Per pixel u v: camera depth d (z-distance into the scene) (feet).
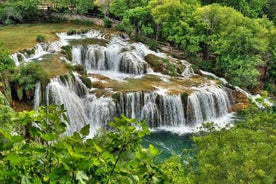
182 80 147.54
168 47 179.42
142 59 161.07
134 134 16.30
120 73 154.30
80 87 125.59
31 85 112.27
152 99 127.75
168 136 120.67
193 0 182.19
